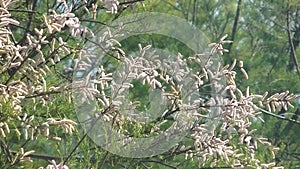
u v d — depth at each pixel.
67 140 4.85
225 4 12.30
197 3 12.21
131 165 4.88
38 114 4.72
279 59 12.00
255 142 4.94
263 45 12.17
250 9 12.19
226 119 4.77
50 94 4.28
